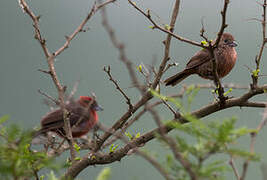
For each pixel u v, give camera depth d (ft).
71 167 22.47
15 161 9.50
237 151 9.16
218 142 9.16
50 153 20.25
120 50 12.62
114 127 24.90
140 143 23.41
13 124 9.59
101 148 23.61
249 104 25.61
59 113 29.32
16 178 9.59
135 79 11.73
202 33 21.07
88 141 28.89
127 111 24.73
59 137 29.35
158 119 9.92
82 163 22.97
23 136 9.71
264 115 12.61
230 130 9.09
